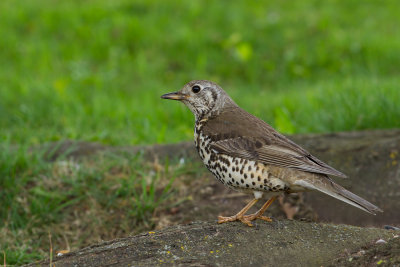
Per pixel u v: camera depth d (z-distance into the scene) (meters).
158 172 11.41
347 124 13.54
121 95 18.16
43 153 11.80
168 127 15.36
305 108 15.24
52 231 10.06
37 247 9.66
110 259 6.84
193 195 10.85
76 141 12.78
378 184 10.82
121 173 11.43
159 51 21.78
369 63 20.33
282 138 7.95
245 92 18.97
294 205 10.50
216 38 22.47
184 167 11.60
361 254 6.56
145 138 14.11
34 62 20.50
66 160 11.88
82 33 22.55
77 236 10.02
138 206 10.37
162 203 10.67
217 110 8.70
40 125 15.13
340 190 7.24
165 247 6.96
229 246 6.91
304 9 25.12
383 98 13.72
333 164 11.23
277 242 7.00
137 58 21.09
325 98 15.27
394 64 20.38
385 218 10.32
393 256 6.26
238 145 7.82
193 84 8.82
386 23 23.77
